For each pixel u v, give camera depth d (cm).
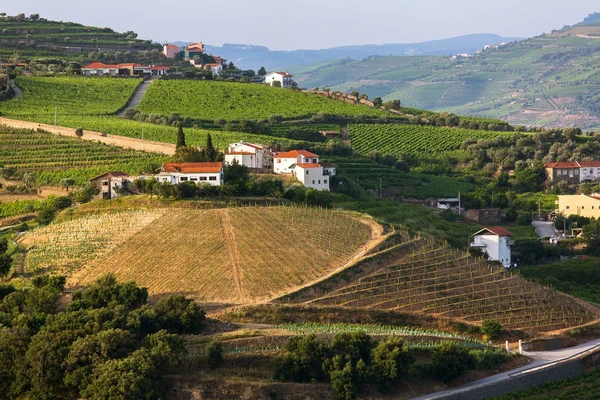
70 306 19925
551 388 19925
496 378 19750
